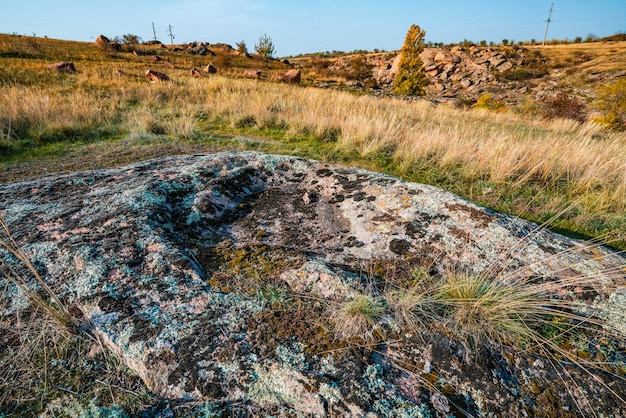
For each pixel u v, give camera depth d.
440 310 2.00
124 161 6.19
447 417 1.47
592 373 1.67
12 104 8.66
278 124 8.91
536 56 46.81
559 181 5.16
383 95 25.83
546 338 1.84
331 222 3.22
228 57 37.53
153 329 1.83
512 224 2.86
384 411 1.46
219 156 4.79
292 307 2.01
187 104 11.26
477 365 1.66
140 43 44.94
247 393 1.55
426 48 47.81
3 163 6.13
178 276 2.22
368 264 2.51
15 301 2.08
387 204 3.28
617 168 5.06
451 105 22.44
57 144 7.33
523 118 16.95
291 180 4.10
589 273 2.29
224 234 3.04
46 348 1.83
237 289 2.16
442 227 2.86
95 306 1.99
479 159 5.54
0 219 2.10
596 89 29.30
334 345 1.75
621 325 1.92
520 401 1.54
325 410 1.48
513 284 2.18
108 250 2.41
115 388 1.64
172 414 1.50
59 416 1.51
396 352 1.73
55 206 3.10
